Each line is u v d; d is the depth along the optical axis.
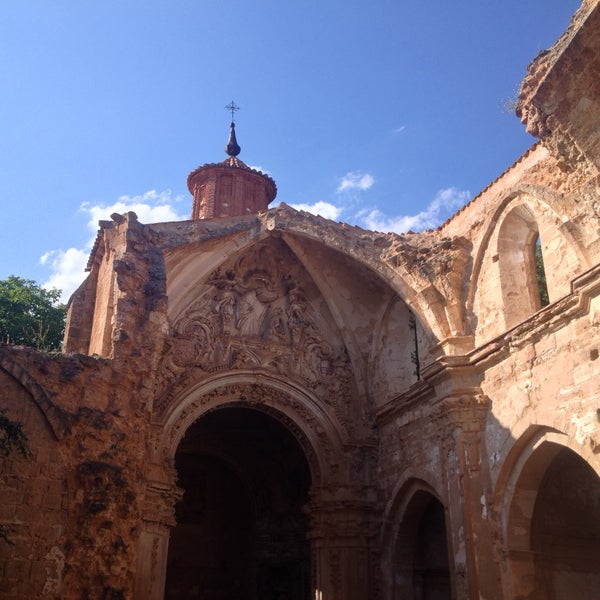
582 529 17.39
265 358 23.28
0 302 34.66
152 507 19.59
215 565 29.72
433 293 20.30
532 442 16.50
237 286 23.80
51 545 12.71
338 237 22.59
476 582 16.70
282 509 28.58
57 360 14.21
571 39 12.75
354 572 21.41
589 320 14.98
